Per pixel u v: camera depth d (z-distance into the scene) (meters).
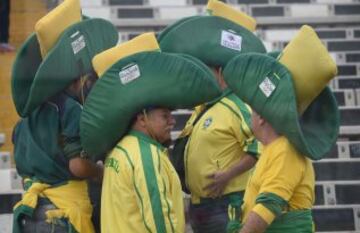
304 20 24.52
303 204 9.13
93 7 23.94
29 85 10.25
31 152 10.04
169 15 23.97
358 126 17.47
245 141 10.40
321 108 9.51
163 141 9.47
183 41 10.69
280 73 8.98
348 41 22.70
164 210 8.88
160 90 9.24
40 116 10.07
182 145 10.84
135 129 9.39
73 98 10.09
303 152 8.98
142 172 8.97
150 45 9.63
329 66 9.00
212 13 11.32
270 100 8.99
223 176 10.41
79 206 9.96
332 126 9.45
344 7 24.89
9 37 22.56
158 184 8.93
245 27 11.23
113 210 9.18
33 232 9.97
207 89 9.22
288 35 23.17
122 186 9.09
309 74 9.02
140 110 9.31
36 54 10.37
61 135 9.92
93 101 9.39
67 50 9.90
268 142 9.16
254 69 9.11
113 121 9.30
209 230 10.63
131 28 23.62
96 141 9.43
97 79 9.77
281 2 25.50
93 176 9.90
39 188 10.01
